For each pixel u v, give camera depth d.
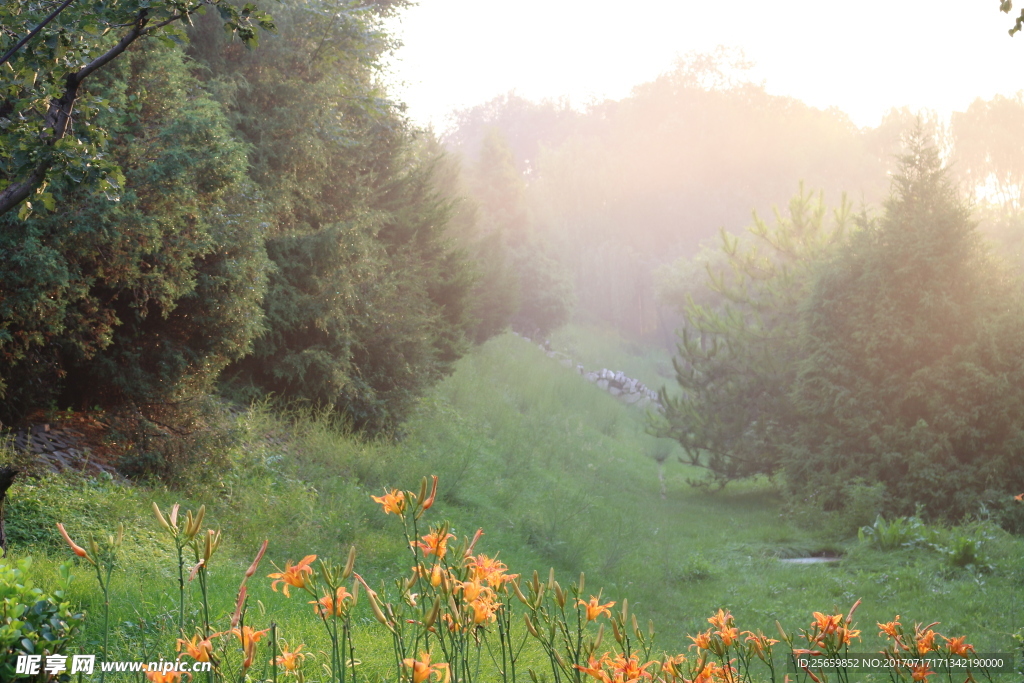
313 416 14.19
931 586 10.20
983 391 13.84
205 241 9.65
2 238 7.43
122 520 7.46
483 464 16.41
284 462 11.45
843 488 14.89
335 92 15.42
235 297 10.55
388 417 15.41
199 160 9.48
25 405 8.89
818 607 9.75
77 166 5.59
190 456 9.67
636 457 24.86
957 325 14.45
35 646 2.76
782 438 18.39
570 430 24.30
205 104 10.45
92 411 10.13
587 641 2.60
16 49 5.27
